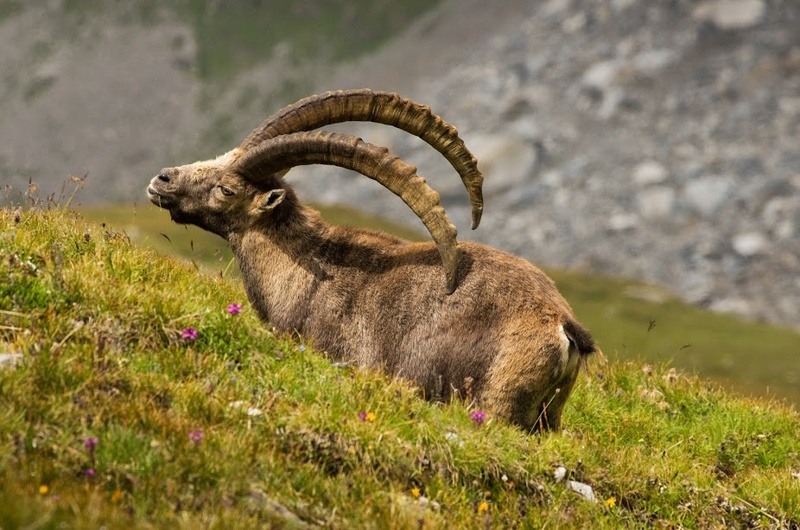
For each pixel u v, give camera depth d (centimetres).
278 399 3225
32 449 2553
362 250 3869
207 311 3516
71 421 2691
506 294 3562
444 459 3203
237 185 3909
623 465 3669
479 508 3059
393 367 3669
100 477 2531
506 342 3484
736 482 4084
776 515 3797
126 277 3684
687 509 3641
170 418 2858
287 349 3581
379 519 2823
